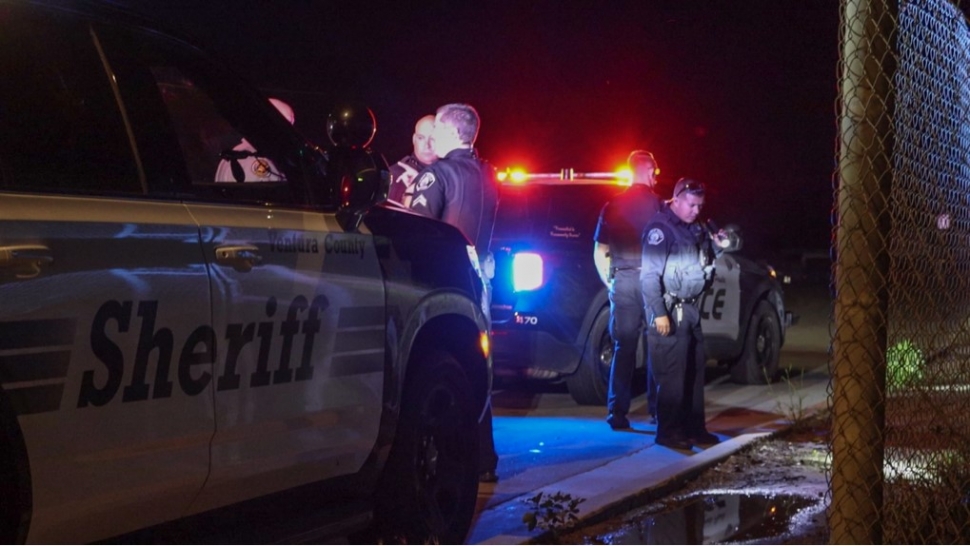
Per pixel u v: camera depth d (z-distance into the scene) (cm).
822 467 758
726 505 660
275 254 422
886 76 386
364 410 466
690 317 776
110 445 353
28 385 327
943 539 489
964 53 524
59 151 360
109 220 360
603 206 955
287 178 448
